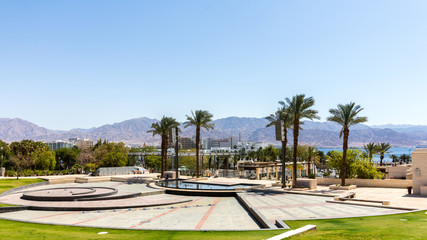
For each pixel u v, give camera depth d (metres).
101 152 88.12
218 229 14.29
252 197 27.27
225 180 46.50
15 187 38.53
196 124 52.59
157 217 19.62
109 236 13.10
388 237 11.05
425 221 14.43
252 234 12.87
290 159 112.56
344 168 38.38
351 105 38.00
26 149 92.56
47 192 31.44
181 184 40.00
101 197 28.39
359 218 15.94
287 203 22.91
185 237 12.64
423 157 29.67
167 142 53.72
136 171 68.75
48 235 13.39
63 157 105.00
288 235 11.83
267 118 44.88
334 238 11.23
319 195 28.09
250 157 133.38
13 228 15.17
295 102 39.91
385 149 77.00
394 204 22.77
